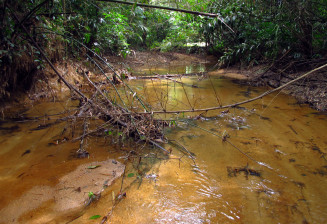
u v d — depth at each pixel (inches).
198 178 69.0
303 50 179.8
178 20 346.3
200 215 55.6
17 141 88.8
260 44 208.8
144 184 66.1
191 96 151.3
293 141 90.3
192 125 106.4
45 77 142.6
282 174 70.7
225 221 53.9
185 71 252.2
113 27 218.2
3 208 56.7
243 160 78.2
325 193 62.5
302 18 166.4
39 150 83.3
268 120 111.0
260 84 181.3
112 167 73.9
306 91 145.9
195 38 335.3
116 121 97.0
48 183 65.9
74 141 90.4
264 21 203.3
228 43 257.0
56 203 58.7
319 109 123.4
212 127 104.0
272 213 56.1
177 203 59.2
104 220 53.6
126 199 60.3
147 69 263.0
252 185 66.1
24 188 63.6
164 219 54.2
